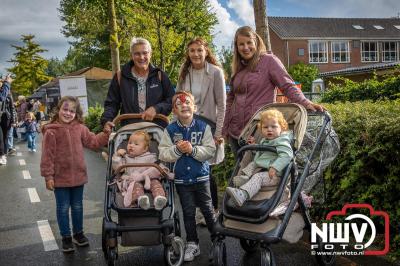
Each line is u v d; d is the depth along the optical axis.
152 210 4.17
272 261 3.57
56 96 39.69
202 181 4.57
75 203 5.09
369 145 4.57
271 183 3.84
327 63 50.88
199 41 5.31
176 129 4.58
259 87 4.90
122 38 20.16
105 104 5.48
